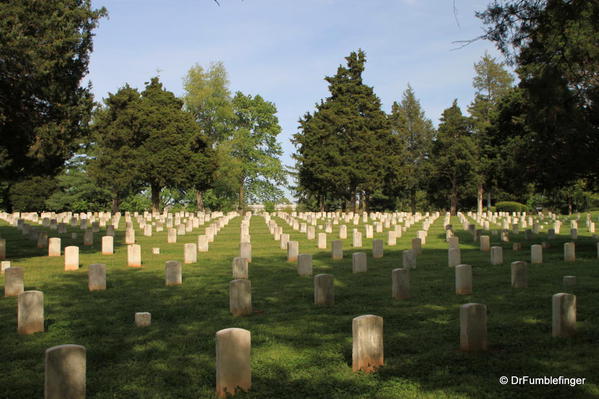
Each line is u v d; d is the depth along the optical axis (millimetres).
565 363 8773
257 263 22500
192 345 10359
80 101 24109
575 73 15766
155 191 62469
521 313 12336
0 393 8016
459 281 14984
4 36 19266
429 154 82250
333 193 73750
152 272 20047
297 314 12875
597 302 13125
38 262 22500
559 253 24859
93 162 60188
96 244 30812
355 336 8727
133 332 11398
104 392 7988
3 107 21422
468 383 8055
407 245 30094
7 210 70625
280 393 7859
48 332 11453
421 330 11102
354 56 70875
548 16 11750
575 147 22297
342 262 22672
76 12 22484
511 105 33969
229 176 71750
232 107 74625
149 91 62656
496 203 77875
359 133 66938
